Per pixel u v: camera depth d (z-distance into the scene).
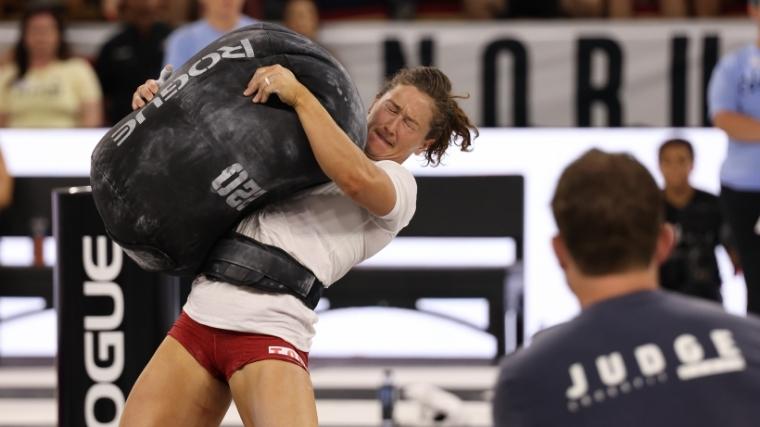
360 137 9.65
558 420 5.75
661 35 22.05
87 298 11.85
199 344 9.58
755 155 17.41
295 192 9.59
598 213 5.91
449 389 18.98
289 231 9.55
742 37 22.00
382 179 9.23
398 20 24.27
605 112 22.20
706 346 5.79
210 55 9.46
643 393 5.71
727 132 17.52
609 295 5.99
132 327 11.82
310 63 9.50
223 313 9.42
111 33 22.73
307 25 21.86
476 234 19.88
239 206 9.38
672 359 5.77
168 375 9.57
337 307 19.61
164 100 9.38
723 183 17.77
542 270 20.48
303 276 9.52
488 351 21.16
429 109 9.94
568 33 22.12
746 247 17.58
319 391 19.02
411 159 20.42
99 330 11.85
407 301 19.58
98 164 9.55
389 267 19.61
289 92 9.16
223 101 9.23
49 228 20.58
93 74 21.95
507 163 20.56
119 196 9.41
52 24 21.45
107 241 11.79
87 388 11.89
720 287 19.17
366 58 22.27
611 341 5.85
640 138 20.56
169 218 9.32
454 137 10.19
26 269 19.81
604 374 5.77
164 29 22.08
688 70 22.09
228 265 9.46
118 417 11.87
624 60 22.14
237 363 9.38
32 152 20.69
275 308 9.41
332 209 9.71
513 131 20.53
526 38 22.16
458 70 22.22
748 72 17.56
